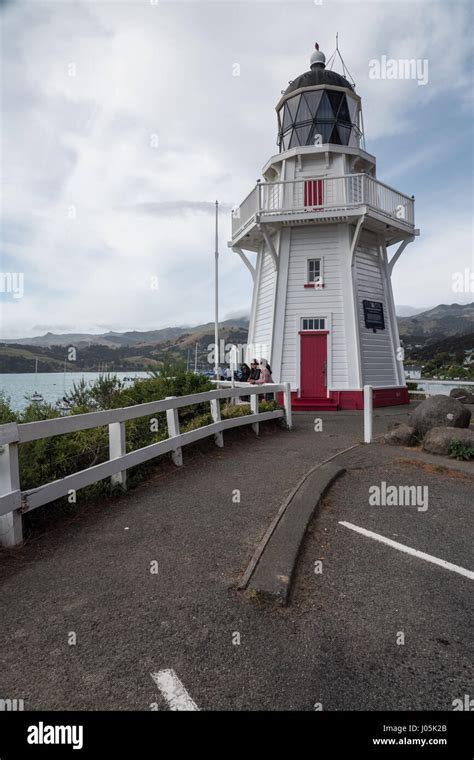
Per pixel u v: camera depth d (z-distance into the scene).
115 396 11.85
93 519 5.29
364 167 19.33
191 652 2.93
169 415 7.86
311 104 19.34
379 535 4.96
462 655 3.00
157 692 2.59
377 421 14.14
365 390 9.92
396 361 19.41
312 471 7.06
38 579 3.85
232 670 2.78
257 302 20.62
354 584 3.90
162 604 3.47
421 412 9.77
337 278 17.59
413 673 2.81
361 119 20.77
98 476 5.72
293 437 11.12
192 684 2.65
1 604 3.45
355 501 6.05
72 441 6.63
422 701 2.60
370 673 2.80
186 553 4.37
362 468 7.66
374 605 3.57
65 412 8.61
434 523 5.33
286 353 17.86
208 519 5.27
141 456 6.71
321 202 17.70
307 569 4.15
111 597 3.56
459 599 3.69
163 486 6.65
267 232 17.97
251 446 9.80
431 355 80.19
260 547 4.34
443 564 4.30
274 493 6.25
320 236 17.80
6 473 4.42
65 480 5.16
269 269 19.45
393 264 19.59
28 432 4.66
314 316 17.64
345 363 17.36
